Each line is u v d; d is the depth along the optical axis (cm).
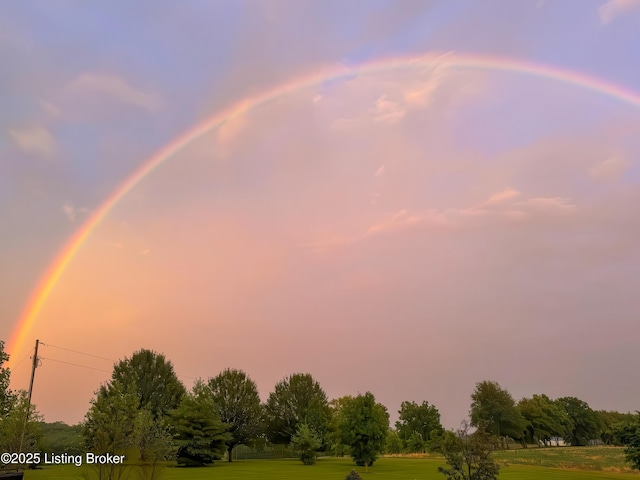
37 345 4016
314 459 6109
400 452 9812
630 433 3366
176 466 5378
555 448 11575
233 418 7356
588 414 15200
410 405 11600
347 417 4941
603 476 3778
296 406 8644
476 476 1683
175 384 7094
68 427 5916
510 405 11194
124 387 6412
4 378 3825
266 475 3866
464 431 1773
